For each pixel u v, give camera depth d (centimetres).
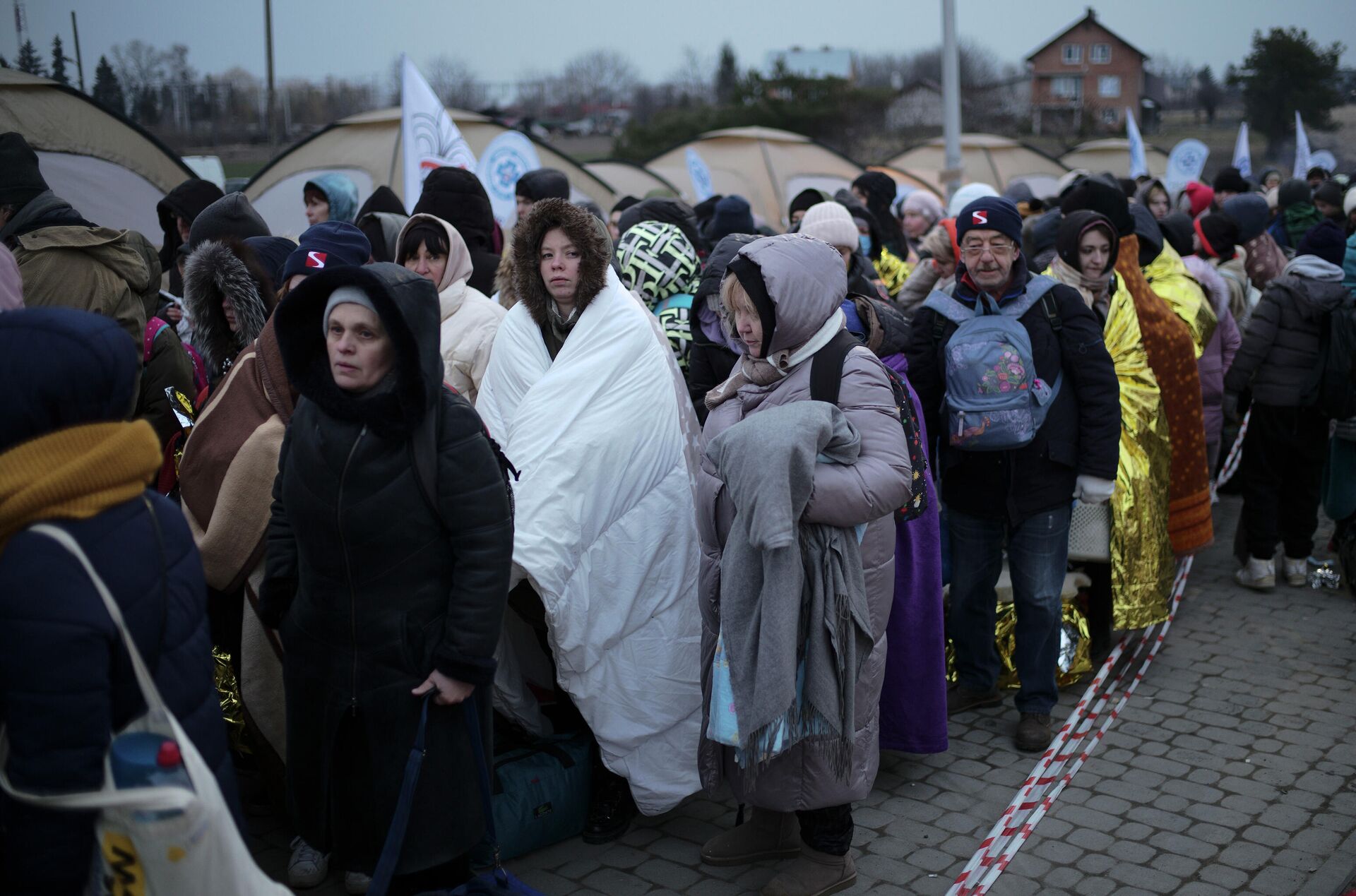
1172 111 5738
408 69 711
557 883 323
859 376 302
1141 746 406
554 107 5938
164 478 360
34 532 166
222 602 335
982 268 392
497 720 370
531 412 328
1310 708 435
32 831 169
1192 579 597
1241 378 558
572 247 334
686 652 337
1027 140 4991
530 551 315
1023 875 325
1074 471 401
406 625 252
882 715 373
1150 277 566
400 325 234
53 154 920
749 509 275
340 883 320
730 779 318
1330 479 537
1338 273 536
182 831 166
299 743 265
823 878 313
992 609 430
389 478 244
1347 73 4119
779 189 1875
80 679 165
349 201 639
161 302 466
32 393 171
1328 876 321
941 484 423
